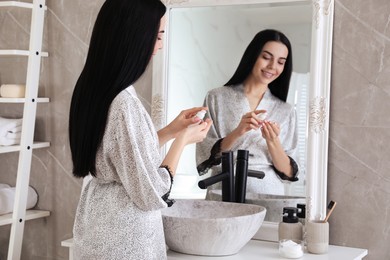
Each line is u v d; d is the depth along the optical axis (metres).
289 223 2.29
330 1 2.30
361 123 2.31
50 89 2.89
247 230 2.12
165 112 2.57
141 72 1.95
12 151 2.83
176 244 2.18
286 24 2.36
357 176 2.32
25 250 3.01
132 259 1.91
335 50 2.34
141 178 1.84
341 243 2.36
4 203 2.79
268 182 2.41
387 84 2.26
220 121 2.48
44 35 2.88
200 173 2.51
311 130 2.31
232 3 2.42
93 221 1.96
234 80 2.46
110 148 1.90
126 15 1.90
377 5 2.26
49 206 2.93
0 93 2.85
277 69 2.38
